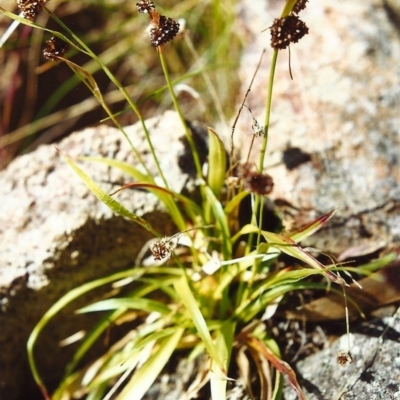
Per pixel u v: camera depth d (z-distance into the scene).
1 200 0.43
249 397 0.40
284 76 0.48
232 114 0.52
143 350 0.40
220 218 0.40
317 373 0.39
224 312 0.41
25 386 0.45
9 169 0.45
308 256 0.36
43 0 0.36
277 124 0.46
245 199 0.43
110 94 0.57
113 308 0.42
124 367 0.41
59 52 0.37
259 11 0.53
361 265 0.41
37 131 0.58
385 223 0.42
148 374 0.38
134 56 0.59
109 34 0.59
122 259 0.43
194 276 0.42
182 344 0.42
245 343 0.41
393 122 0.45
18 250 0.42
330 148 0.44
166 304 0.44
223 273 0.41
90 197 0.42
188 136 0.41
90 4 0.59
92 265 0.43
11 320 0.43
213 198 0.40
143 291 0.43
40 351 0.44
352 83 0.46
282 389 0.39
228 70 0.55
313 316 0.41
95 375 0.43
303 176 0.43
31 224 0.43
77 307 0.44
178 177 0.43
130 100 0.38
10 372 0.44
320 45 0.48
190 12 0.58
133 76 0.59
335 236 0.42
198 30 0.58
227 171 0.43
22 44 0.57
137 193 0.43
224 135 0.47
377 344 0.39
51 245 0.42
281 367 0.38
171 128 0.45
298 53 0.48
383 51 0.47
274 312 0.40
